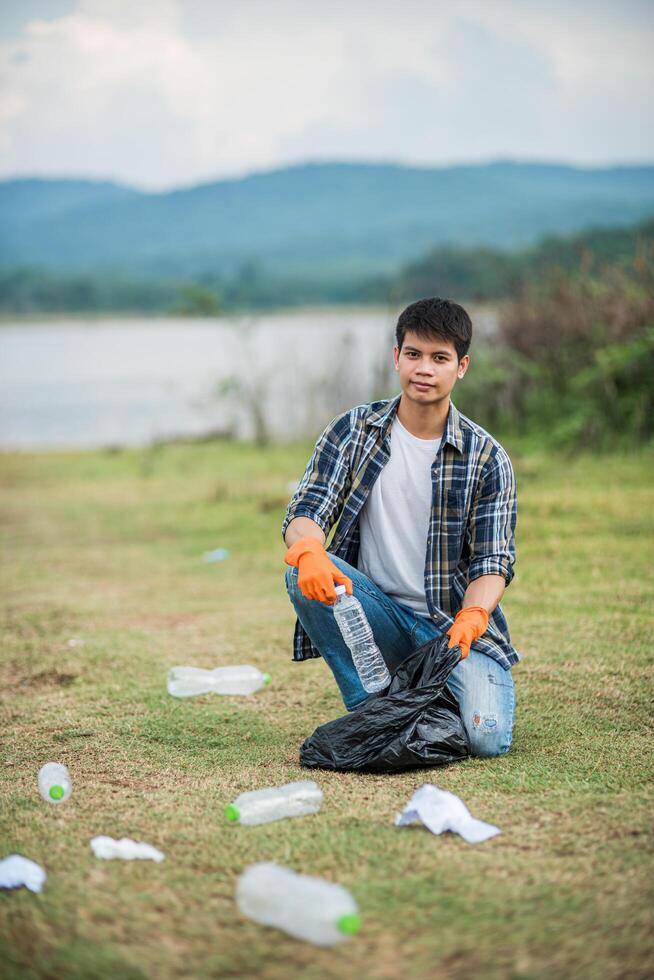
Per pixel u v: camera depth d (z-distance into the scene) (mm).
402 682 3020
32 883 2264
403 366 2980
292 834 2510
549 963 1915
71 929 2084
